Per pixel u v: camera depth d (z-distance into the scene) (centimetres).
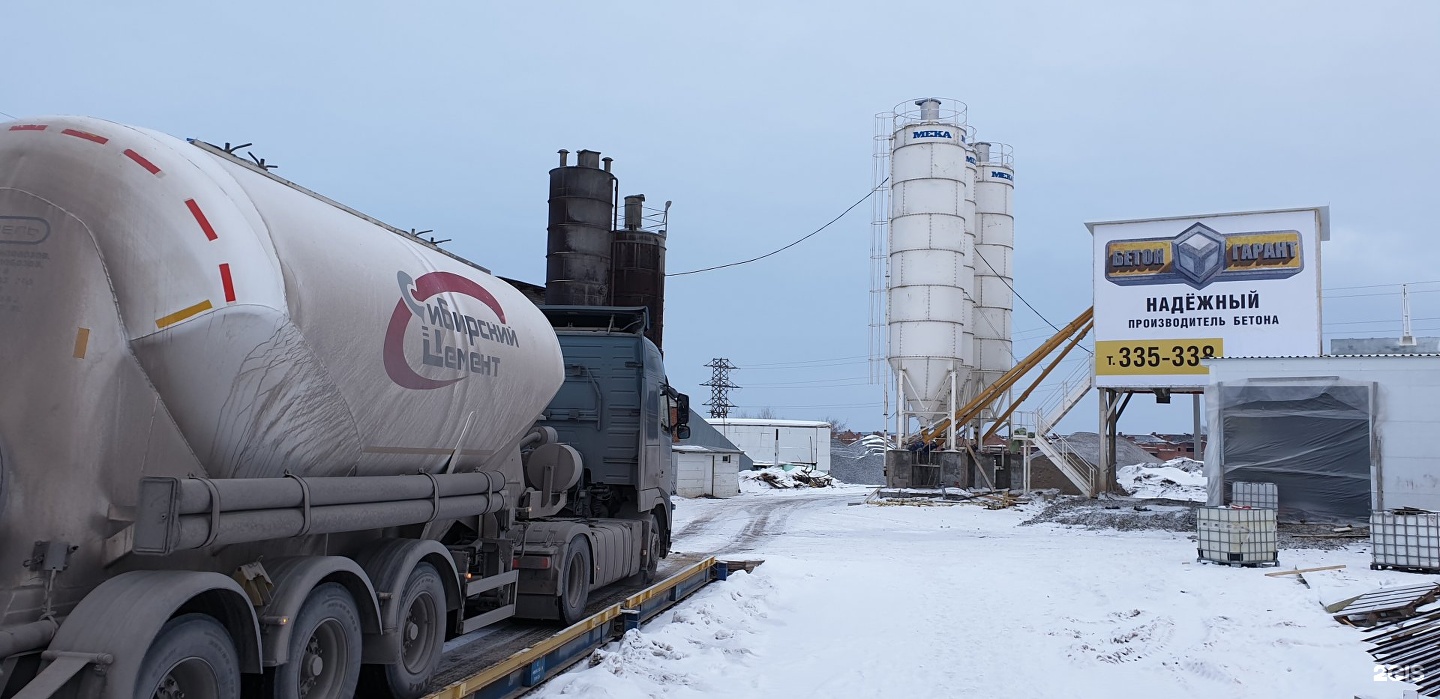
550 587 973
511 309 841
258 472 547
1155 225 3534
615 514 1310
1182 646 1020
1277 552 1795
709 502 4269
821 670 916
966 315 5012
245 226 512
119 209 481
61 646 421
